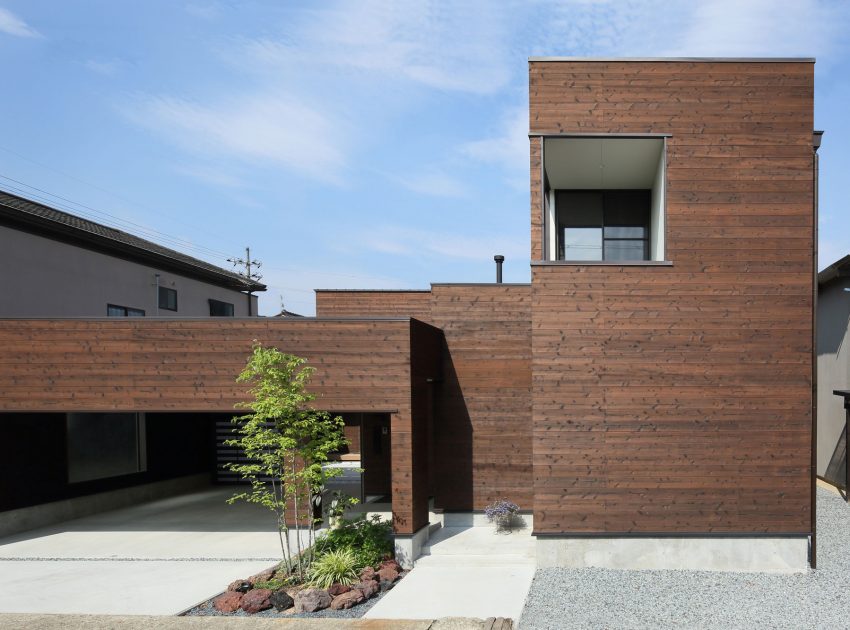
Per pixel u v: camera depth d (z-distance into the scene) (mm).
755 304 8156
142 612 6758
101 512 12531
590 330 8281
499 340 10977
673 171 8258
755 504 8047
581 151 8898
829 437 13508
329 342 8891
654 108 8289
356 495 13766
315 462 8203
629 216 10656
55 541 10094
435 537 9828
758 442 8086
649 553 8109
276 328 8961
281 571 7879
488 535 9945
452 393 10969
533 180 8398
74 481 11953
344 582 7371
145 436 13992
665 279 8234
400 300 15023
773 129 8203
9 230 11805
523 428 10828
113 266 15023
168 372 9008
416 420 9062
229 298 21641
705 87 8258
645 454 8172
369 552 8242
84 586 7699
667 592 7160
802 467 8031
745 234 8195
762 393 8109
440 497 10828
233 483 16297
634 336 8242
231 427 16422
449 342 11039
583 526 8180
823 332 14000
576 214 10734
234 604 6828
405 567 8477
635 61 8312
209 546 9641
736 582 7508
